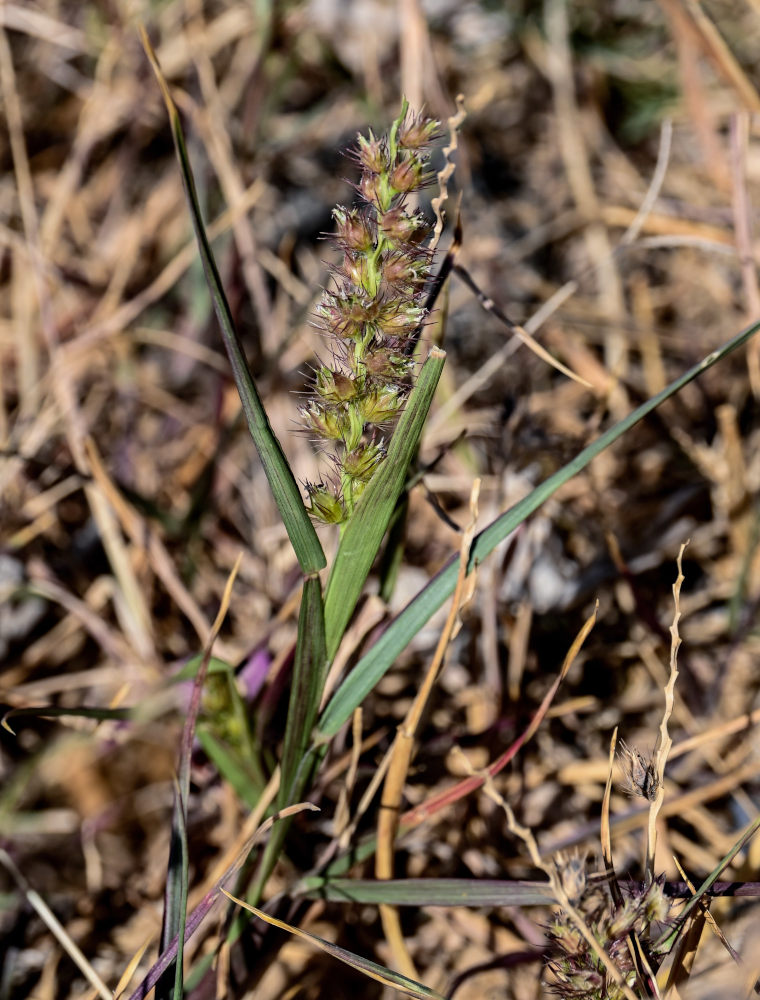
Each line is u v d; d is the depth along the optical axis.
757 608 0.27
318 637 0.17
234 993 0.20
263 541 0.31
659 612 0.30
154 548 0.27
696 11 0.30
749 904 0.21
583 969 0.16
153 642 0.28
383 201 0.15
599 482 0.33
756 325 0.16
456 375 0.37
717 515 0.32
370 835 0.21
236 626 0.31
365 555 0.17
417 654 0.29
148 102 0.39
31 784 0.27
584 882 0.17
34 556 0.30
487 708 0.26
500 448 0.28
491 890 0.18
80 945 0.24
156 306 0.38
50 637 0.30
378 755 0.25
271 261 0.34
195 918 0.18
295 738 0.18
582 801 0.26
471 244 0.38
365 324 0.15
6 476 0.30
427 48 0.33
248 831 0.21
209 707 0.21
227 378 0.32
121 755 0.27
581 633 0.19
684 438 0.32
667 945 0.17
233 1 0.43
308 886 0.20
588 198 0.39
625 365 0.37
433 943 0.23
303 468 0.32
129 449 0.34
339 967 0.23
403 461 0.16
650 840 0.17
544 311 0.29
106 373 0.36
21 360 0.34
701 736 0.22
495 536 0.18
